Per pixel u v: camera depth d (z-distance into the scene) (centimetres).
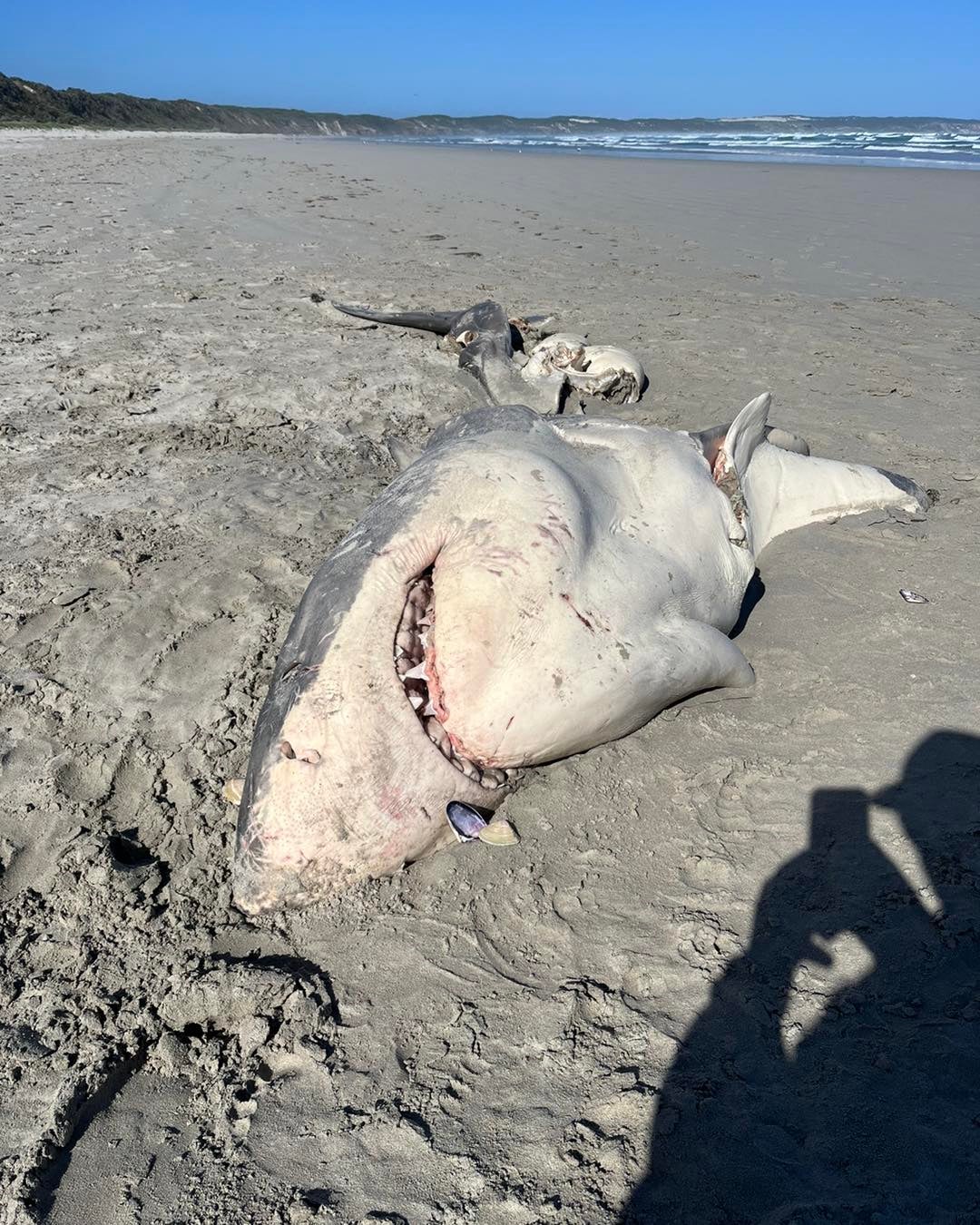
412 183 2220
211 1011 275
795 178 2250
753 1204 213
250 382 749
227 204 1706
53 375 751
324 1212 220
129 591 464
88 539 511
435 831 317
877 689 395
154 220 1491
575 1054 254
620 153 3647
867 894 295
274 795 303
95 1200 228
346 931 300
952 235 1388
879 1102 233
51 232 1339
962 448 639
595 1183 221
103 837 329
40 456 614
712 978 271
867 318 962
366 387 746
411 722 308
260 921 305
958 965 268
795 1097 236
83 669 412
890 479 563
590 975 278
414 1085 250
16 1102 249
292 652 322
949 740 361
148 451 625
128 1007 276
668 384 770
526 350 842
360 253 1283
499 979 279
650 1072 246
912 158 3127
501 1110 241
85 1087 252
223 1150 238
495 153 3597
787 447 585
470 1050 258
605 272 1180
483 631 310
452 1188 223
